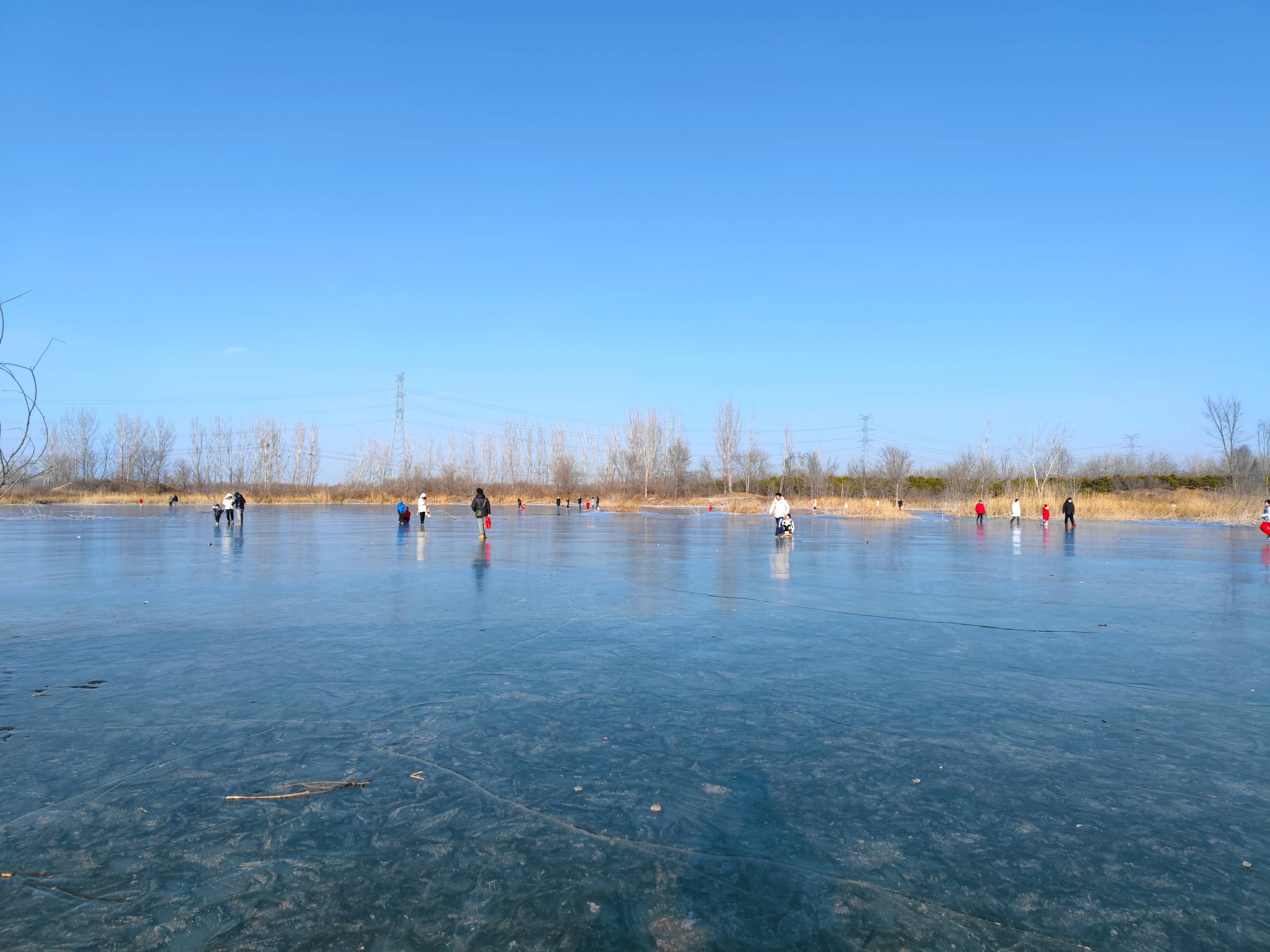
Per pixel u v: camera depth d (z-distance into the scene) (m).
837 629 9.26
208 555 18.89
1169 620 10.03
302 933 3.02
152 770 4.64
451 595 11.99
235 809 4.10
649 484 76.75
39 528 31.28
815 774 4.63
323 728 5.43
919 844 3.77
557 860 3.59
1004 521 44.00
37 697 6.18
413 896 3.29
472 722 5.57
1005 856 3.65
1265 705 6.11
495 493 75.31
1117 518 46.91
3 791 4.33
